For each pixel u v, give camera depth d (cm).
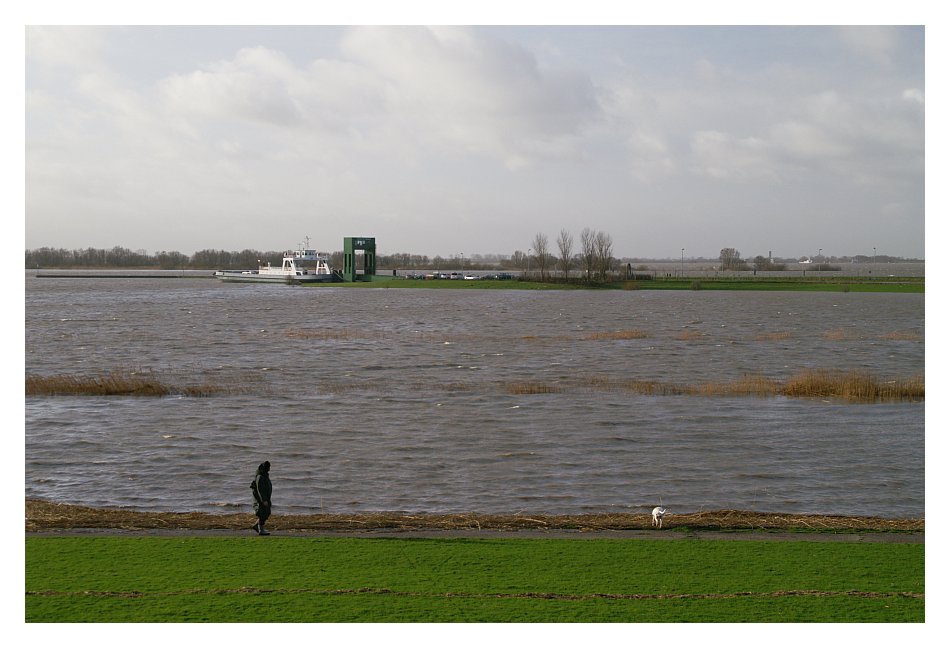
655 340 8669
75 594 1667
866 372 6297
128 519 2370
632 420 4338
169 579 1759
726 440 3869
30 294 18838
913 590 1719
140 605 1612
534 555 1959
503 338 8875
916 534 2206
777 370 6431
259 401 4916
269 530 2242
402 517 2466
